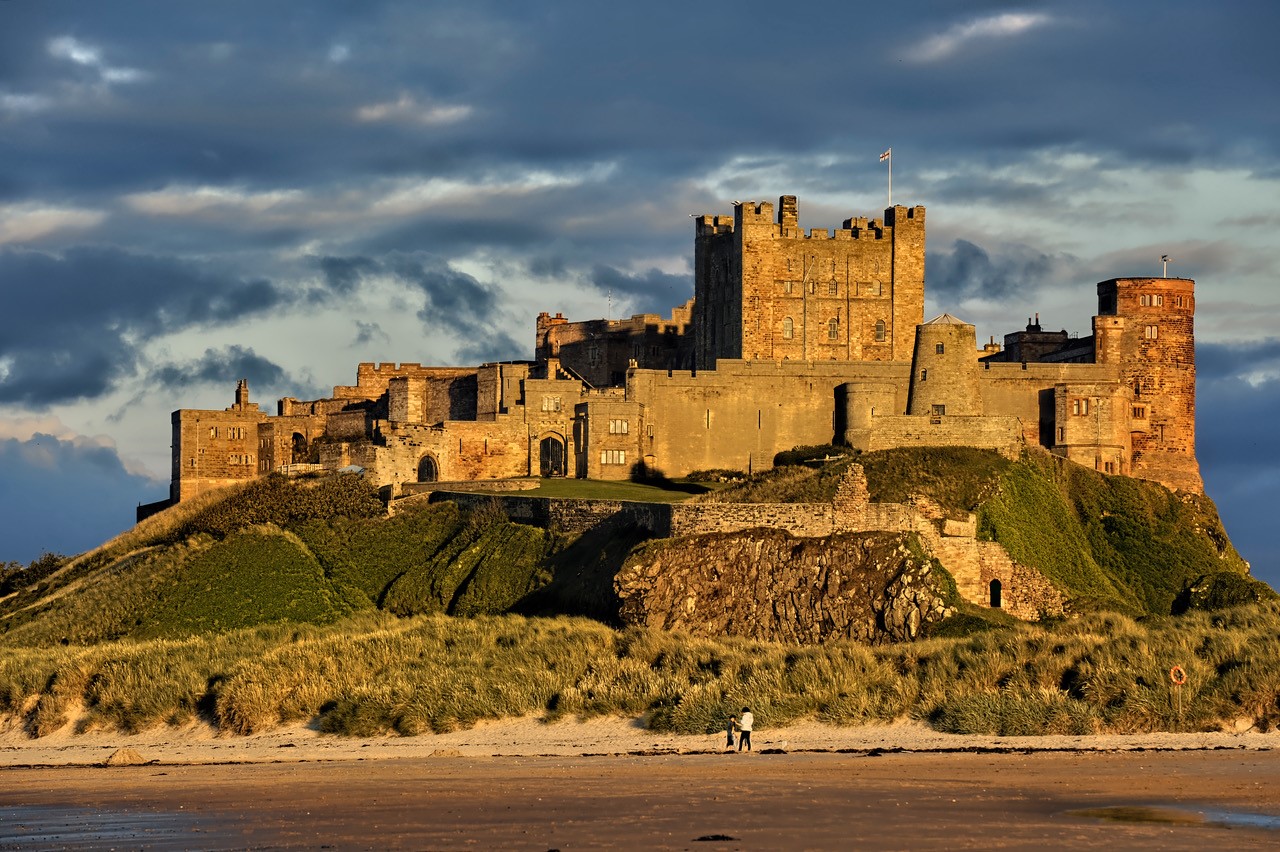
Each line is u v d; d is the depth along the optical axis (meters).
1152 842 148.50
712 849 149.12
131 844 158.38
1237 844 147.62
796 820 159.38
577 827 159.00
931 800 167.38
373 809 170.88
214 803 177.62
